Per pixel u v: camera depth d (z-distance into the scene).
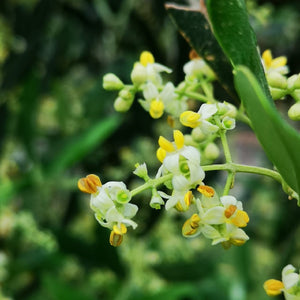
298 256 0.31
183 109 0.14
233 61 0.12
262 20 0.23
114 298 0.25
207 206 0.12
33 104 0.27
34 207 0.32
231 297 0.25
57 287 0.23
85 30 0.34
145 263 0.25
